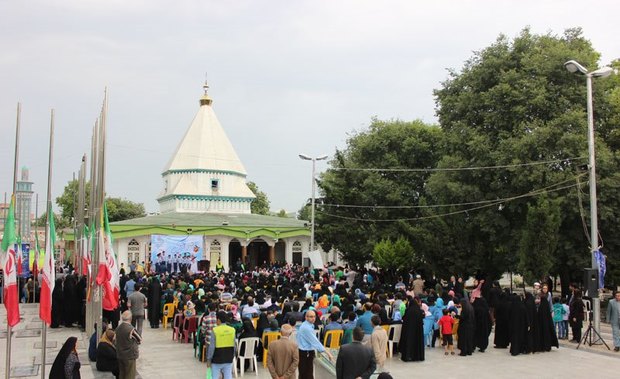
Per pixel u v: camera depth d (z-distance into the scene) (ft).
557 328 75.87
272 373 36.27
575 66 73.31
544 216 85.05
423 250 120.47
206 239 183.62
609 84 114.21
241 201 222.69
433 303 69.36
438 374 53.36
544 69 104.37
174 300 79.51
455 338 73.36
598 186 95.40
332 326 51.85
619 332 64.54
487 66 113.50
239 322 55.93
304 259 179.93
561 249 99.86
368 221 144.56
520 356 62.44
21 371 52.85
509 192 105.29
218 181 218.79
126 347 41.83
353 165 151.53
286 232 195.52
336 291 76.18
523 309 63.62
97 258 58.70
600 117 107.04
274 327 54.39
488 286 86.89
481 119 115.65
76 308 80.94
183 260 145.18
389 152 152.56
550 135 97.71
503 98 107.55
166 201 223.51
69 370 34.12
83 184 91.76
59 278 87.45
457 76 123.85
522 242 87.35
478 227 113.91
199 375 51.57
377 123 180.24
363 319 50.49
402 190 145.38
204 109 231.09
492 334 78.02
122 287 91.61
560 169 98.53
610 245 99.50
